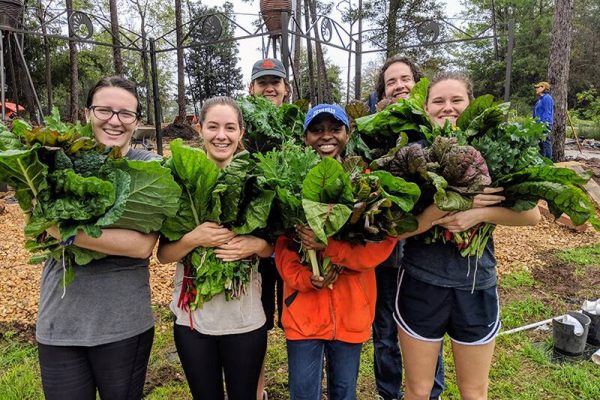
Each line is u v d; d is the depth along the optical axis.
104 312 1.77
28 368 3.19
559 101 11.70
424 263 2.02
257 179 1.90
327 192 1.73
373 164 1.91
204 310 1.98
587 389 2.97
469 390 2.08
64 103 25.11
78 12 7.20
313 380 2.06
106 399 1.83
